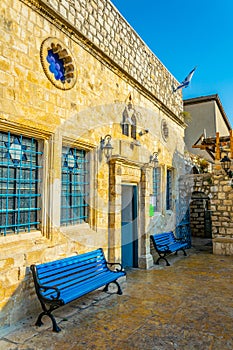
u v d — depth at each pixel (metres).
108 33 6.13
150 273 6.57
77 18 5.16
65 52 4.73
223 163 9.31
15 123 3.84
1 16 3.72
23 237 3.99
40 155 4.41
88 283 4.39
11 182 3.98
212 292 5.22
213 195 9.37
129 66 6.96
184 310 4.35
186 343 3.35
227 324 3.87
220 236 9.15
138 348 3.23
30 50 4.13
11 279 3.69
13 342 3.33
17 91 3.89
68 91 4.84
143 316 4.11
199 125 16.66
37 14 4.29
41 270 3.91
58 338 3.44
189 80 8.88
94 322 3.89
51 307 3.70
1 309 3.55
